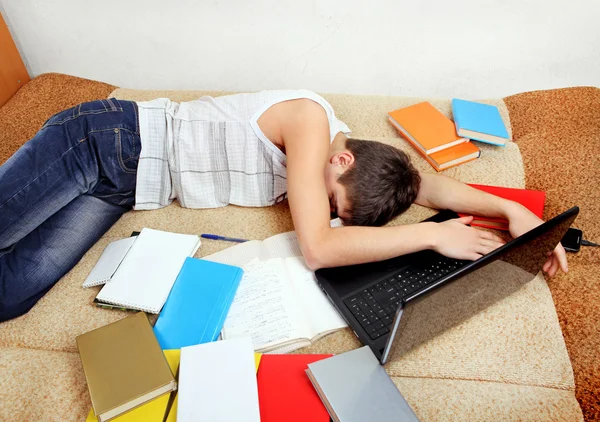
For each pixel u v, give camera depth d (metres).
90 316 1.03
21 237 1.09
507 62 1.69
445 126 1.41
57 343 0.98
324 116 1.11
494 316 0.99
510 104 1.56
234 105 1.19
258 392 0.84
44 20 1.71
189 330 0.96
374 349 0.91
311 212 0.99
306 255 1.00
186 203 1.28
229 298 1.01
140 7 1.65
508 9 1.56
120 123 1.18
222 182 1.25
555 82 1.74
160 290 1.02
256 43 1.70
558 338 0.95
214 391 0.82
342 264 1.01
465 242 1.02
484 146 1.39
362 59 1.72
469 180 1.29
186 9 1.64
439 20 1.60
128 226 1.25
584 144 1.36
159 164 1.23
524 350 0.93
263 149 1.17
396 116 1.45
